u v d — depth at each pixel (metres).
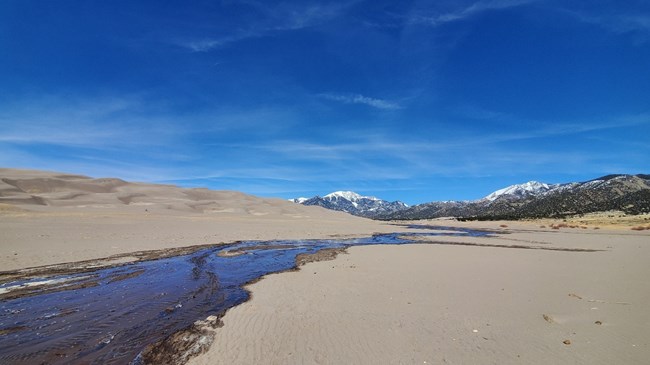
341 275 18.17
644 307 11.86
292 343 9.39
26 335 10.62
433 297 13.48
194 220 61.19
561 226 69.62
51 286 16.44
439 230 66.00
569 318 10.78
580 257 24.97
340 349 8.90
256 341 9.62
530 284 15.55
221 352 9.02
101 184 101.50
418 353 8.52
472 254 26.53
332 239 41.91
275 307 12.66
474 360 8.05
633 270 19.19
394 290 14.67
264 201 125.19
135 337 10.44
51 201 74.38
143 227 43.75
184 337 10.16
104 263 22.23
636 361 7.78
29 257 22.38
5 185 75.56
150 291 15.75
